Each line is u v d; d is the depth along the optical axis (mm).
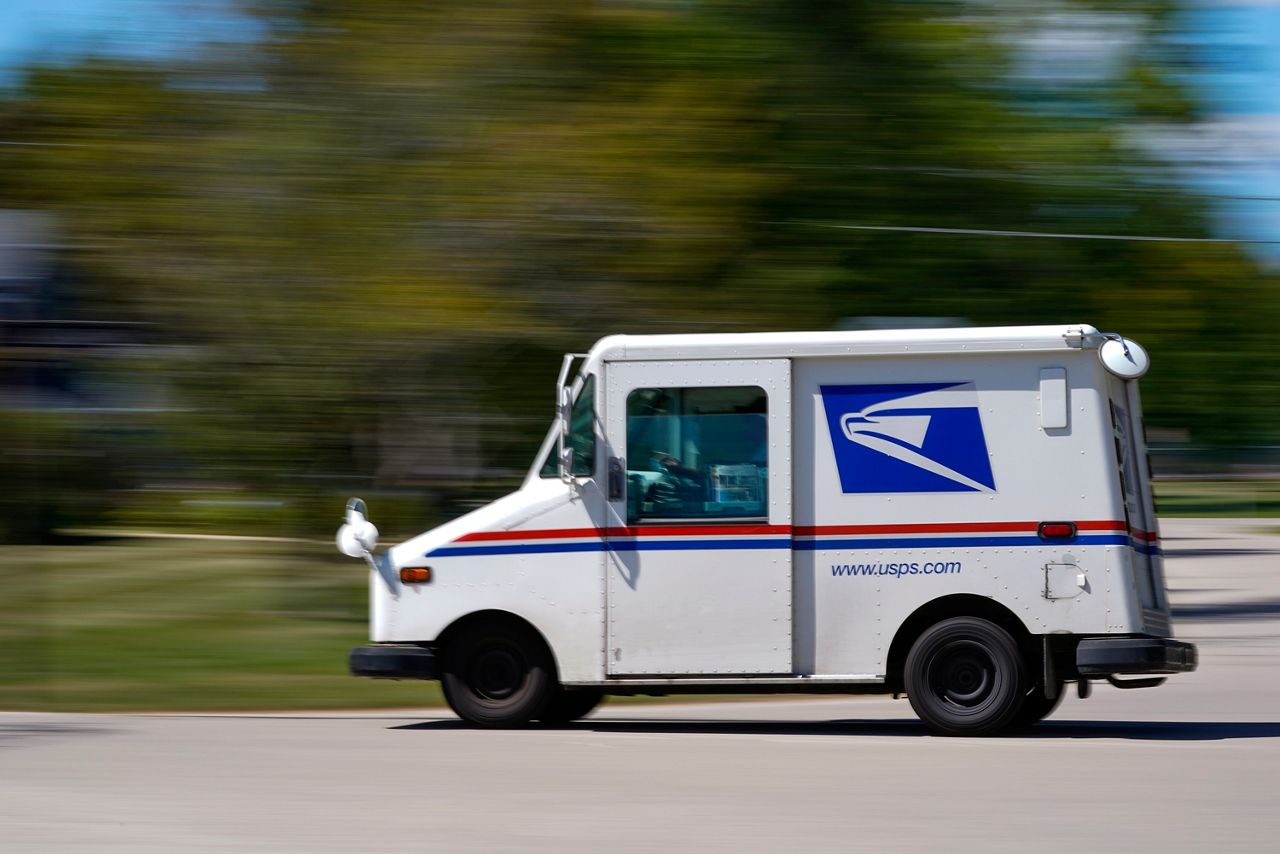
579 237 19297
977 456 11867
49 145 20312
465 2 20047
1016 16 24328
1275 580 29609
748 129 21047
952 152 23172
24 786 9367
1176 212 25188
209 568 25078
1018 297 23953
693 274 19812
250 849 7547
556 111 19922
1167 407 26484
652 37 20656
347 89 19844
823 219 21922
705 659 12062
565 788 9250
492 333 18938
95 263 20891
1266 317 26031
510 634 12367
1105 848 7566
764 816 8352
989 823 8164
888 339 12000
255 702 14805
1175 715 13727
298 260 19469
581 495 12258
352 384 19500
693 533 12102
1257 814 8430
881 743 11312
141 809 8586
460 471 20094
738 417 12141
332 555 21062
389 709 14539
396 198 19453
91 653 17609
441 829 8008
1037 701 12703
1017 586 11766
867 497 11953
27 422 27766
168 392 21141
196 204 19938
